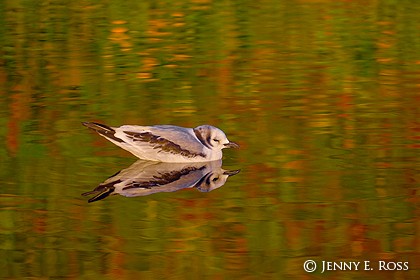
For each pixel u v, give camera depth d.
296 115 15.68
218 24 23.30
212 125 15.09
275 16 24.16
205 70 18.94
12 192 12.20
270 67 19.14
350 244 10.87
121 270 10.28
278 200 11.99
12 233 11.09
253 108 16.12
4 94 17.03
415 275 10.21
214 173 13.05
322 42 21.42
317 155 13.66
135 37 22.06
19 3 25.72
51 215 11.56
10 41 21.66
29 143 14.20
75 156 13.64
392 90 17.33
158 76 18.48
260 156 13.69
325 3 25.62
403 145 14.05
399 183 12.50
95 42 21.56
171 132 13.68
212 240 10.95
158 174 13.03
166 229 11.20
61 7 25.25
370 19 23.78
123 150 13.98
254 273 10.23
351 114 15.70
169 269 10.27
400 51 20.55
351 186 12.42
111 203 11.93
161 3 25.58
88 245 10.83
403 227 11.23
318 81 18.02
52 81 18.08
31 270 10.29
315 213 11.59
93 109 16.08
